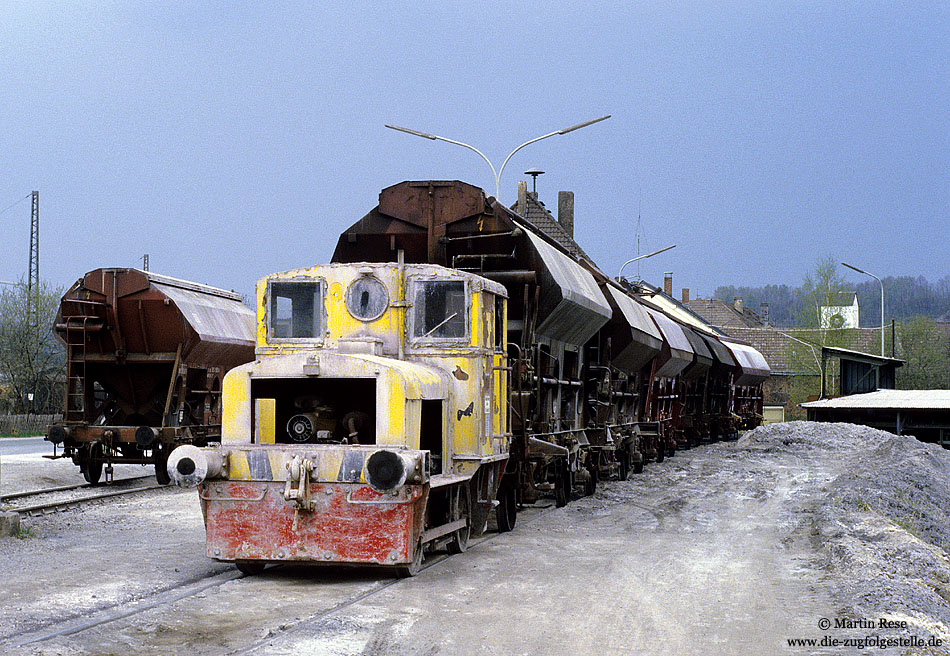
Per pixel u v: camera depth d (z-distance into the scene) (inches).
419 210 611.8
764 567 473.1
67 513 671.1
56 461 1101.1
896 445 1306.6
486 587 408.5
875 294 7854.3
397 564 407.2
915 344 2792.8
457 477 465.1
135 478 945.5
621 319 865.5
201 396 899.4
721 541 561.6
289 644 308.8
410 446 421.1
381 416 415.2
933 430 1641.2
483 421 491.5
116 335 845.8
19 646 302.5
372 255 620.4
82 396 853.2
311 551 409.7
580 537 568.7
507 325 608.1
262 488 412.8
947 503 882.8
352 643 312.2
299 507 404.5
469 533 510.0
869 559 461.1
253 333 1005.2
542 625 342.3
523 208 1406.3
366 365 418.6
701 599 393.1
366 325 482.0
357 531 407.5
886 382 1934.1
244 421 429.4
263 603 373.7
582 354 804.0
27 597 382.9
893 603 371.2
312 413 447.5
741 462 1234.6
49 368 2066.9
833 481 939.3
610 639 324.2
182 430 836.6
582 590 406.6
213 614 354.6
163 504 732.0
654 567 467.8
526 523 628.1
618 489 867.4
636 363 981.2
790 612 370.6
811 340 2733.8
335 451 407.5
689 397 1439.5
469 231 608.4
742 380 1882.4
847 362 1926.7
